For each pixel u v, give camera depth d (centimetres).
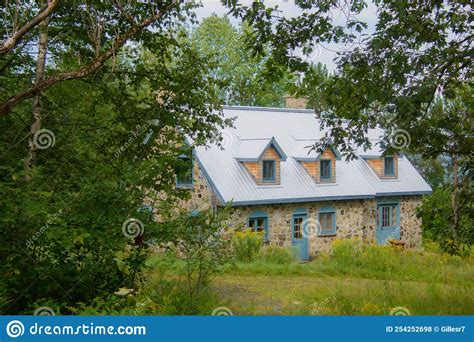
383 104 1234
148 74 1399
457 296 1349
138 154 1285
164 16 1334
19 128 1106
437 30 1238
